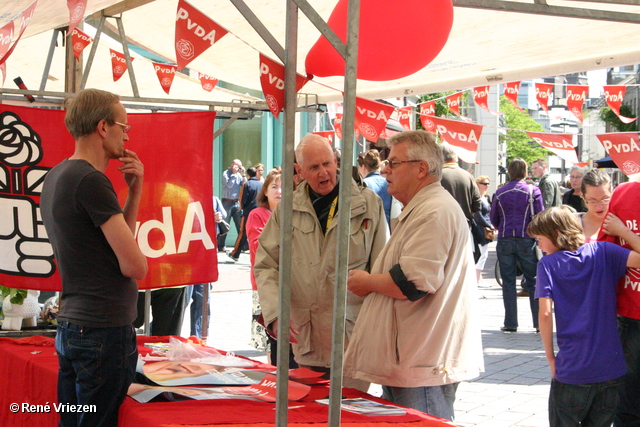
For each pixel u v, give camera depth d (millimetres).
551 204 8805
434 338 2826
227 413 2451
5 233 3930
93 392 2516
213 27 3217
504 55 5137
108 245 2543
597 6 3887
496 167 36906
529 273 7754
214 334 7484
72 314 2539
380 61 2773
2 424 3545
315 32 4977
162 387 2863
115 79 6176
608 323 3143
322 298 3377
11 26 3283
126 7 4488
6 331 4238
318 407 2588
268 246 3477
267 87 2264
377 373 2854
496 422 4566
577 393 3102
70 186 2494
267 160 15062
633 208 3467
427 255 2723
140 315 5414
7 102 4930
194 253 4199
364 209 3408
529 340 7344
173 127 4168
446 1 2586
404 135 3010
